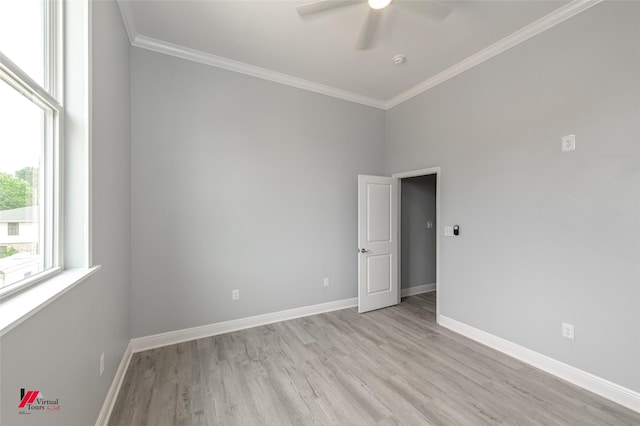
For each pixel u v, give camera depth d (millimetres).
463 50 2816
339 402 1904
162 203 2725
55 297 997
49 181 1309
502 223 2664
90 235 1440
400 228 4266
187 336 2834
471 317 2943
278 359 2467
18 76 1005
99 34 1635
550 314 2291
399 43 2701
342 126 3861
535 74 2406
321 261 3686
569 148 2184
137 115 2617
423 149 3592
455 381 2150
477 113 2906
